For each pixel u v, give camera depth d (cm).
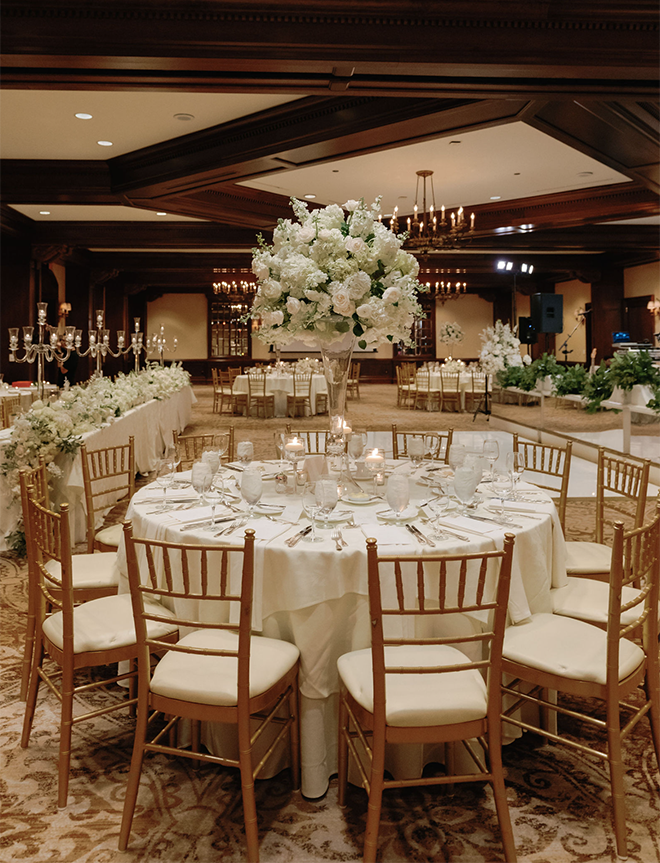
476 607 182
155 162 711
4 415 605
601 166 802
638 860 190
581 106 518
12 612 368
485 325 1970
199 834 202
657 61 423
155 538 245
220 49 408
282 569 218
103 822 207
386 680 197
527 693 248
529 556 240
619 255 1392
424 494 286
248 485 247
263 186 891
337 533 232
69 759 216
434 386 1349
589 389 766
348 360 310
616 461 333
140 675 197
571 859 191
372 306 280
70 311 1438
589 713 275
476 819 209
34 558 261
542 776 231
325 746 224
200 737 244
